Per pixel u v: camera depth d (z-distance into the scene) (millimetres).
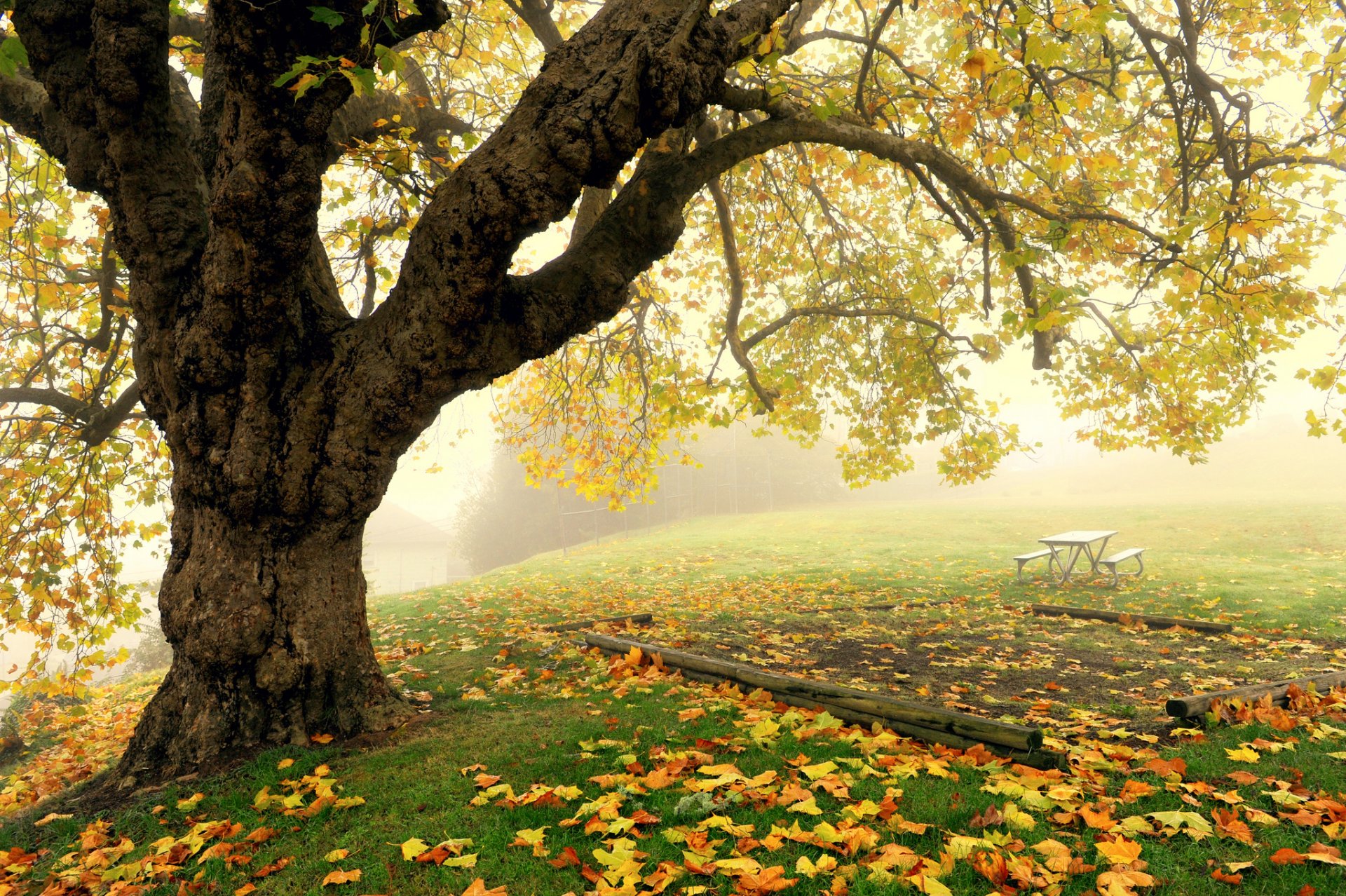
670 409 9922
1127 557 12234
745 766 3670
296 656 4410
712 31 4125
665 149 5434
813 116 5961
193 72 6410
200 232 4273
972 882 2490
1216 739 3941
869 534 24219
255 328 4109
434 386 4457
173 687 4473
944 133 7043
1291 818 2846
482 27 8586
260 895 2727
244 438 4262
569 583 14445
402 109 6379
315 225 3988
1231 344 7832
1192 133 6645
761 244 11289
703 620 9023
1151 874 2498
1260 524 19938
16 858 3299
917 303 10867
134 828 3504
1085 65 8500
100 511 8086
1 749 7238
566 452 11055
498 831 3047
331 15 2848
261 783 3783
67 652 7527
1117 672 6035
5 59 3695
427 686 5816
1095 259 8289
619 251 5023
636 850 2791
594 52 4137
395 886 2686
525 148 3988
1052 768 3498
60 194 7691
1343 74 5348
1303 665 5973
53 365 8125
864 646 7285
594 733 4316
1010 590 11773
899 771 3459
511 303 4582
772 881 2459
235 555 4383
